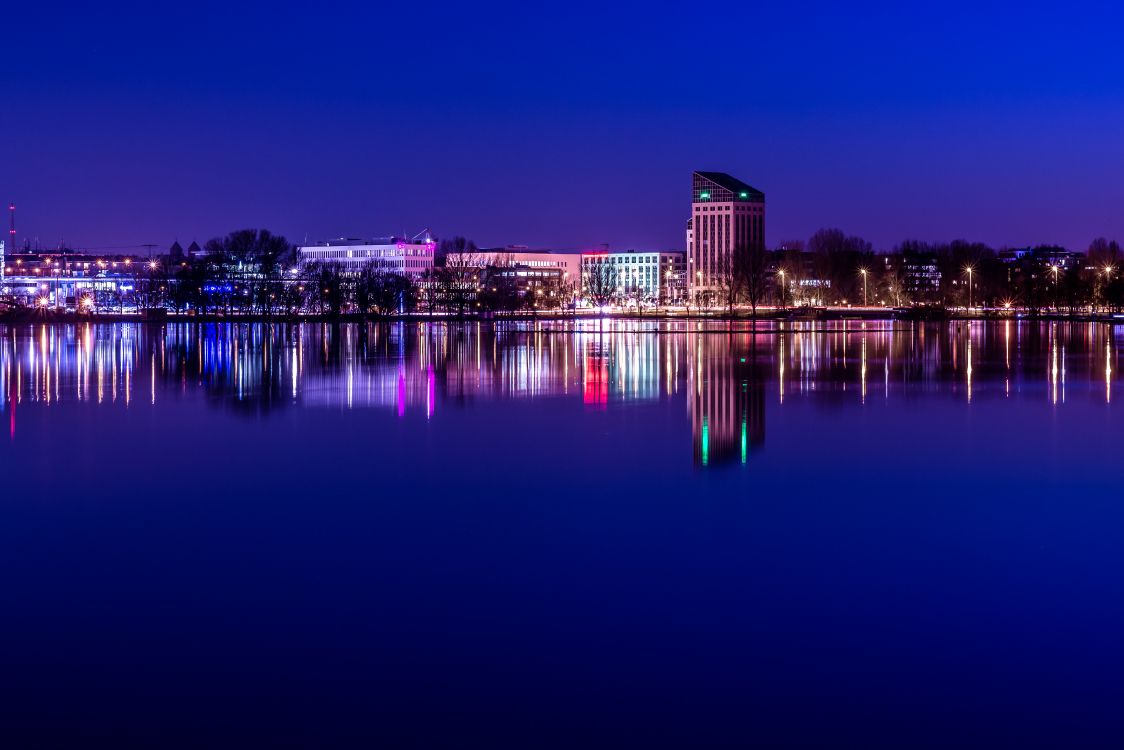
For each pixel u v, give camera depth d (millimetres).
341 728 19516
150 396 75125
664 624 24281
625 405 66750
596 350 130875
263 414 63531
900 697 20516
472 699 20578
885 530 32750
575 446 49594
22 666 22188
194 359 117625
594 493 38406
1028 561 29312
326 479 41562
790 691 20797
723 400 69688
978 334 177500
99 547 31297
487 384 83000
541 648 22922
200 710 20203
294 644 23250
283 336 180125
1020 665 21859
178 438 53562
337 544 31406
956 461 45125
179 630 24141
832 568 28641
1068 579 27547
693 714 19922
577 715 19922
